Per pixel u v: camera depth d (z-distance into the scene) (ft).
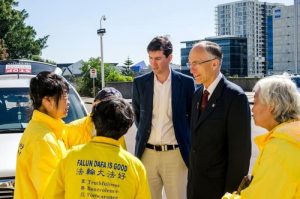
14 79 22.31
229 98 12.46
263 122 9.24
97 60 126.41
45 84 10.10
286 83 9.05
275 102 8.96
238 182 12.35
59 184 9.01
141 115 15.56
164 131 15.14
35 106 10.28
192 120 13.43
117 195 8.75
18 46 157.28
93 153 8.91
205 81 12.88
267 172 8.15
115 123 8.96
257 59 395.75
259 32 433.89
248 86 133.69
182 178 15.37
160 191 15.74
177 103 15.16
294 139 8.18
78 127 12.08
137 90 15.71
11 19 155.53
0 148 16.40
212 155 12.80
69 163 8.94
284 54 361.51
